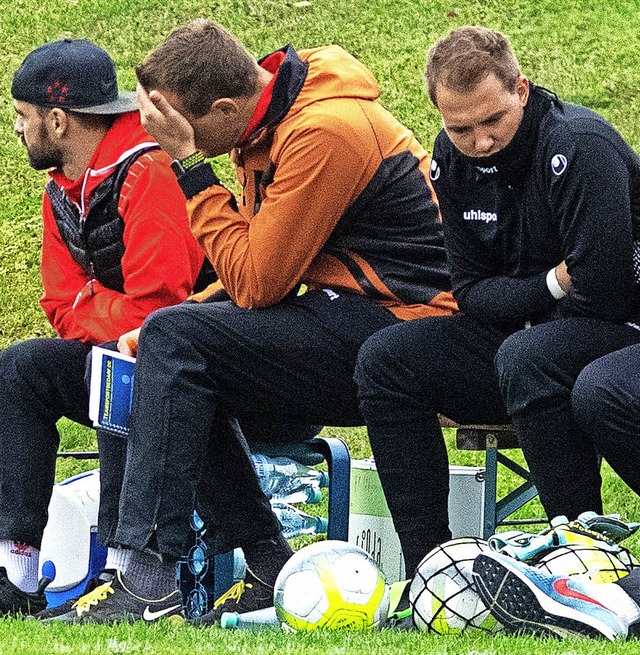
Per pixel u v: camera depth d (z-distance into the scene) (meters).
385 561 14.53
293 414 12.88
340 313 12.77
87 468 22.44
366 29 39.06
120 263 14.14
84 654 9.60
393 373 12.08
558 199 11.70
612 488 21.00
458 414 12.46
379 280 12.98
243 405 12.58
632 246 11.67
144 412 11.98
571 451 11.40
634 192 11.93
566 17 39.78
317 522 14.81
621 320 11.77
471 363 12.20
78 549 13.92
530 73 37.12
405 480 12.12
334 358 12.65
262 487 13.55
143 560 12.22
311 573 11.18
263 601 12.38
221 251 12.70
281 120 12.76
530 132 11.86
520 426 11.53
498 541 11.17
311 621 11.07
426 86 11.98
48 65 14.16
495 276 12.62
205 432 12.12
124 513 11.83
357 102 13.00
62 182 14.41
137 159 13.98
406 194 13.16
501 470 22.56
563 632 10.12
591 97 36.16
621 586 10.37
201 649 9.82
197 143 13.02
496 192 12.25
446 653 9.34
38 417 13.11
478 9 40.22
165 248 13.77
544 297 12.03
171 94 12.67
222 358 12.28
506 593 10.21
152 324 12.17
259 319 12.50
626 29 39.25
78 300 14.26
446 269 13.25
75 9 40.38
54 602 14.00
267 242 12.48
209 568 13.24
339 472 13.55
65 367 13.24
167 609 12.09
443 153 12.51
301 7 40.31
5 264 30.12
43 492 13.02
